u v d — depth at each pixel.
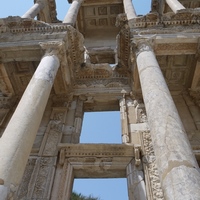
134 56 11.01
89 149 9.59
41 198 8.05
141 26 11.77
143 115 11.38
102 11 23.28
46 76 9.06
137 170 8.85
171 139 5.98
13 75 13.09
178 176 5.02
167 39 10.77
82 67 14.21
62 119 11.51
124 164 9.16
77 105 12.48
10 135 6.50
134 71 11.70
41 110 7.80
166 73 13.06
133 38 10.98
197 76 12.19
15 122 6.94
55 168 9.09
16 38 11.88
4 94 13.34
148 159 9.05
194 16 11.59
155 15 11.79
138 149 9.39
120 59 13.74
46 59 10.12
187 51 11.17
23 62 12.61
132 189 8.27
